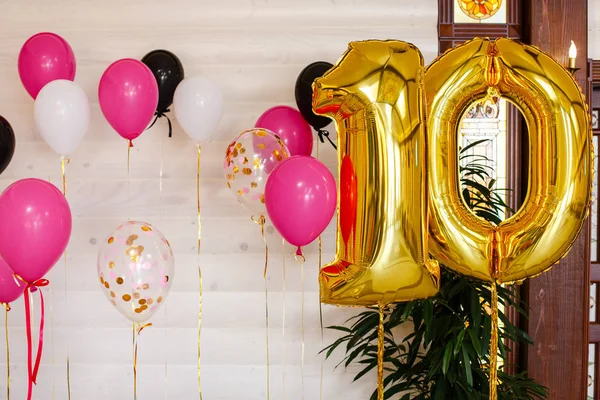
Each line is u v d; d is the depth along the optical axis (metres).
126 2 2.99
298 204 2.01
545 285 2.97
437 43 2.98
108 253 2.36
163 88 2.73
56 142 2.48
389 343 2.93
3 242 2.13
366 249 1.51
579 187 1.52
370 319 2.60
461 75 1.56
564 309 2.97
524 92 1.55
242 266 3.02
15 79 3.01
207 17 2.99
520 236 1.56
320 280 1.63
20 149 3.02
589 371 3.19
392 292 1.53
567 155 1.51
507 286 2.87
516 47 1.55
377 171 1.49
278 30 2.99
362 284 1.52
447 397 2.49
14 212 2.11
